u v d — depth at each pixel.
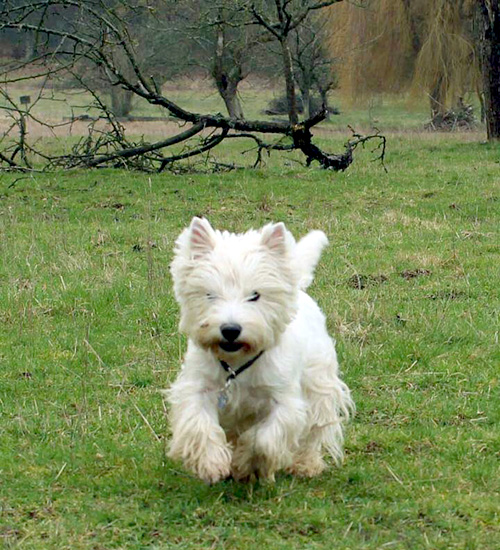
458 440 6.41
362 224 14.48
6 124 36.97
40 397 7.41
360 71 35.72
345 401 6.23
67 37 19.88
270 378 5.33
